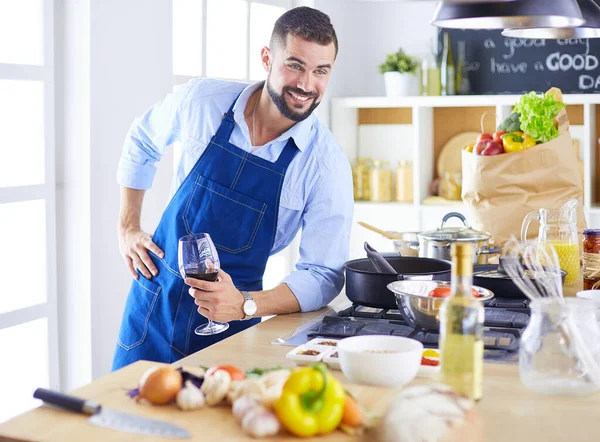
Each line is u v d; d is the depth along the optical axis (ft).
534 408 4.43
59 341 9.85
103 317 9.89
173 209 7.84
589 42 14.76
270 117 7.53
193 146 7.93
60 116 9.57
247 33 12.83
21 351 9.12
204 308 6.55
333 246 7.48
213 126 7.81
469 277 4.42
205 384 4.27
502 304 6.84
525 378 4.76
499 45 15.29
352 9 16.11
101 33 9.54
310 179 7.57
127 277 10.28
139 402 4.31
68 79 9.51
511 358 5.47
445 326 4.43
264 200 7.58
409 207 15.07
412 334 5.89
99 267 9.78
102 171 9.71
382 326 6.22
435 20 5.92
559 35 8.68
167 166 11.06
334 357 5.25
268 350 5.73
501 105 14.39
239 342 5.97
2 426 3.98
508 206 9.29
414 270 7.36
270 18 13.53
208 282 6.45
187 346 7.59
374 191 15.66
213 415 4.13
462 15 5.72
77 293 9.74
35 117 9.09
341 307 7.45
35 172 9.15
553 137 9.26
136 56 10.19
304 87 7.09
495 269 7.66
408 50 16.01
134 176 8.64
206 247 6.46
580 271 8.90
